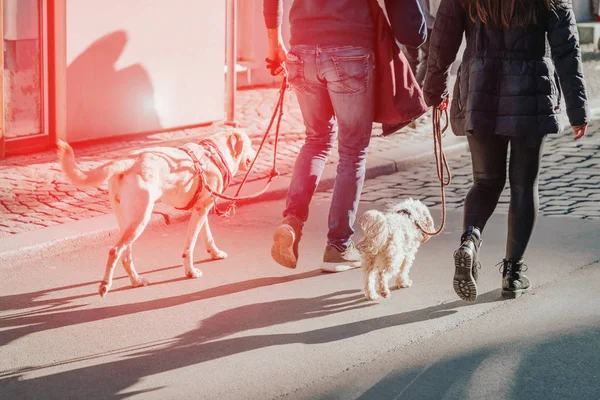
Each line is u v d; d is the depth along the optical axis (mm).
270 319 5789
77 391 4738
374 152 10750
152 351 5273
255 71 15289
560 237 7527
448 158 11070
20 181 9133
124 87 11188
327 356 5156
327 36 6316
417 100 6539
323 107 6582
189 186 6387
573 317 5699
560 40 5566
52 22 10422
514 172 5898
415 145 11172
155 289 6387
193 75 12000
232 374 4918
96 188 8961
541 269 6688
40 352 5266
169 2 11539
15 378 4902
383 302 6090
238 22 15047
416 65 11875
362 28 6309
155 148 6316
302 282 6547
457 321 5691
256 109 13312
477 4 5641
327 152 6742
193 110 12086
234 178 9398
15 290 6359
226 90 12070
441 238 7676
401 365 5004
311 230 7969
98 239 7492
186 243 6633
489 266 6824
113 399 4637
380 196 9258
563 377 4805
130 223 6012
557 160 10703
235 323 5723
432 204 8922
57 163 9945
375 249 5891
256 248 7422
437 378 4816
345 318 5789
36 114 10461
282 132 11883
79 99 10719
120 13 10984
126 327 5668
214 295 6262
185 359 5148
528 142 5773
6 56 10039
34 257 7047
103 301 6141
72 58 10547
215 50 12242
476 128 5695
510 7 5555
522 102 5641
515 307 5914
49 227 7535
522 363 4988
